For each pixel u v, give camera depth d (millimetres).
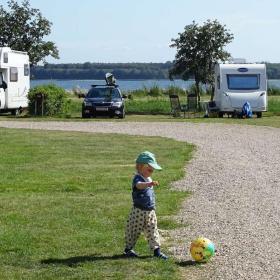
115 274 7582
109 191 12930
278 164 16688
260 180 14211
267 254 8430
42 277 7508
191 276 7566
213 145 21188
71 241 8984
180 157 18078
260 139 23188
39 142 21500
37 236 9250
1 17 47438
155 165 8195
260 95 36781
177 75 46625
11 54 37969
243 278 7492
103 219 10336
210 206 11477
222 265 7984
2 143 21062
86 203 11570
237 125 29781
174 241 9133
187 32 45750
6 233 9406
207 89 57062
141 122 31625
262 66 37469
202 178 14500
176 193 12688
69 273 7641
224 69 37406
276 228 9836
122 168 15930
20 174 14906
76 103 45656
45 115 37062
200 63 45562
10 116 37188
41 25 47938
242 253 8484
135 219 8242
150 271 7711
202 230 9742
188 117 37656
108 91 36688
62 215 10594
